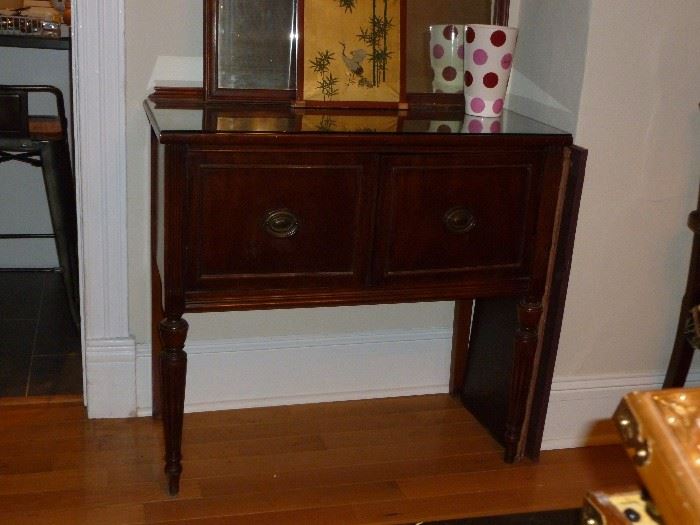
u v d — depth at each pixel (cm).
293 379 204
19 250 295
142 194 183
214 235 143
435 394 215
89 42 169
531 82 185
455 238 157
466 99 179
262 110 169
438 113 180
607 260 180
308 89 174
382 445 190
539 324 176
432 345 211
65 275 234
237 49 173
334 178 146
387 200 150
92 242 182
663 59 168
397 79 180
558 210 166
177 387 155
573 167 162
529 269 164
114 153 177
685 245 184
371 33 178
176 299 146
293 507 165
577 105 167
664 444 55
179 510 162
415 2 183
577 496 174
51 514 158
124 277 186
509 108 195
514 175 156
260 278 148
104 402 193
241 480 173
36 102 287
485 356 198
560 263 168
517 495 173
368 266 153
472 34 173
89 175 177
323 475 177
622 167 174
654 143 174
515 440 181
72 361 227
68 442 183
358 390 209
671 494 54
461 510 167
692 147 176
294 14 175
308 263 150
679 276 186
